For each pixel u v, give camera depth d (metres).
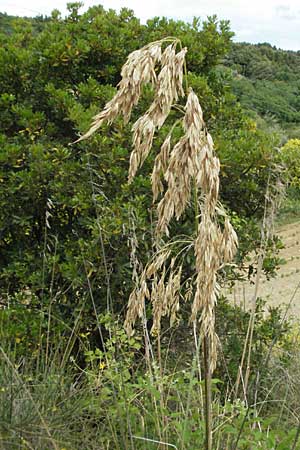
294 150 4.78
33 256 4.38
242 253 4.66
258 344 4.73
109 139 4.32
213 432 2.79
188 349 4.45
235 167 4.61
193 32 5.41
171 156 2.01
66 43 4.75
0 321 3.92
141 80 2.00
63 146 4.57
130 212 3.66
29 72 4.85
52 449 2.83
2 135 4.42
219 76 5.58
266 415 3.71
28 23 5.57
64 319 4.23
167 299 2.30
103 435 3.10
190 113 2.01
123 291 4.23
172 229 4.23
